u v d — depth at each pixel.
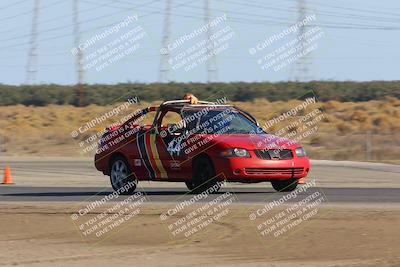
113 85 199.38
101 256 26.03
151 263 24.81
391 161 73.81
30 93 195.88
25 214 35.03
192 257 25.62
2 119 161.38
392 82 197.38
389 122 128.88
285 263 24.48
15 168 67.44
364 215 32.94
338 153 83.81
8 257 25.98
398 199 39.56
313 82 181.50
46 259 25.61
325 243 27.42
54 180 55.31
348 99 181.25
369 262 24.39
